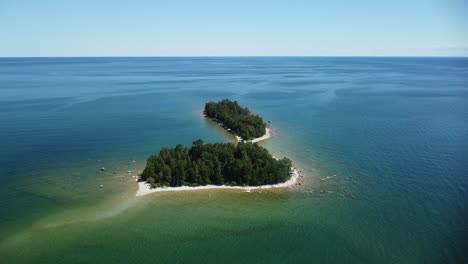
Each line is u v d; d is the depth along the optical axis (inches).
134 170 3179.1
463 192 2768.2
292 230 2230.6
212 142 4138.8
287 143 4116.6
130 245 2060.8
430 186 2878.9
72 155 3577.8
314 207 2527.1
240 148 3132.4
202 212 2442.2
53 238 2121.1
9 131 4463.6
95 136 4298.7
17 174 3070.9
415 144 4057.6
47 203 2549.2
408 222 2329.0
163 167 2864.2
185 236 2155.5
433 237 2155.5
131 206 2509.8
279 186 2864.2
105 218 2347.4
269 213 2438.5
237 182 2886.3
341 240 2126.0
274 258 1961.1
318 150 3848.4
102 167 3250.5
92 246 2048.5
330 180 3006.9
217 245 2070.6
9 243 2069.4
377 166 3344.0
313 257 1971.0
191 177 2864.2
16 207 2487.7
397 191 2795.3
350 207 2527.1
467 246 2063.2
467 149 3850.9
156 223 2295.8
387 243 2097.7
